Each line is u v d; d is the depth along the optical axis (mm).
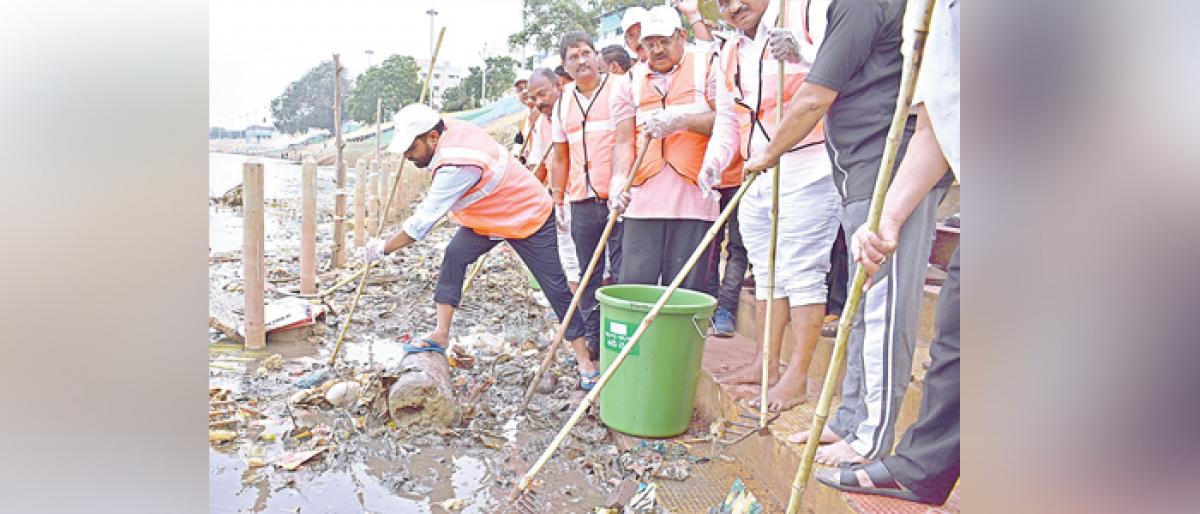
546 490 2543
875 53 2219
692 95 3365
